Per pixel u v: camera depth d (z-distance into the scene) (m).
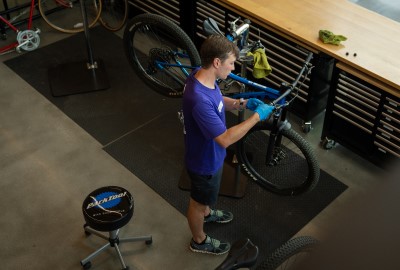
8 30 4.95
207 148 2.43
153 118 4.04
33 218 3.25
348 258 0.37
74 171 3.59
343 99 3.46
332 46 3.31
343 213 0.39
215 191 2.65
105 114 4.07
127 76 4.45
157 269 2.95
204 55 2.18
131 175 3.56
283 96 2.63
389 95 3.13
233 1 3.77
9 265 2.98
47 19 4.87
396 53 3.25
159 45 4.69
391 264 0.36
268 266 1.99
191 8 4.26
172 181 3.51
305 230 3.19
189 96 2.24
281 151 3.14
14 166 3.62
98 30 4.99
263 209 3.32
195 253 3.03
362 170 3.59
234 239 3.14
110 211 2.62
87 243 3.09
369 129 3.43
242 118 3.12
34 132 3.91
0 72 4.48
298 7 3.69
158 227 3.20
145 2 4.73
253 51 2.94
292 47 3.60
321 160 3.68
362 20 3.55
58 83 4.33
